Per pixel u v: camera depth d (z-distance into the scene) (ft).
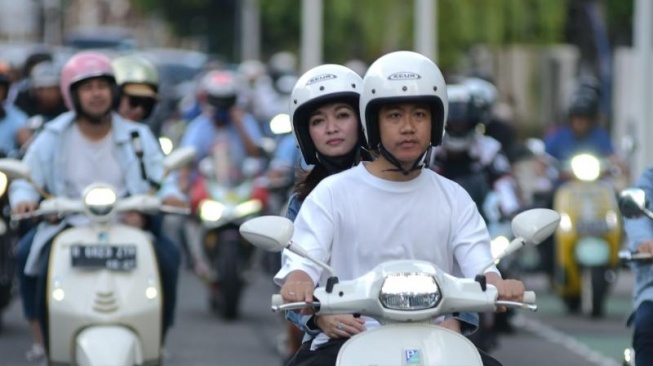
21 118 96.02
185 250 114.32
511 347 93.97
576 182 108.06
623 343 95.91
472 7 212.02
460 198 44.11
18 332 97.45
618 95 162.30
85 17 509.76
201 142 108.17
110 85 63.93
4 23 394.73
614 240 106.73
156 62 281.13
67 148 64.69
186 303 115.03
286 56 290.35
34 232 66.80
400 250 43.55
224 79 108.88
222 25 357.00
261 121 192.44
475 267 43.29
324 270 43.21
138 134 65.41
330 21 227.40
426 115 42.60
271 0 267.80
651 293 52.54
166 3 353.51
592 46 224.53
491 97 113.70
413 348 40.06
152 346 61.11
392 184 43.50
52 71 94.43
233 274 104.32
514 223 41.65
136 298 60.34
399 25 217.15
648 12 130.72
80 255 60.44
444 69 212.84
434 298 39.86
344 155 49.01
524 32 218.38
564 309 112.37
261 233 40.40
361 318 43.70
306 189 49.67
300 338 78.54
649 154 130.72
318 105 48.88
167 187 66.54
